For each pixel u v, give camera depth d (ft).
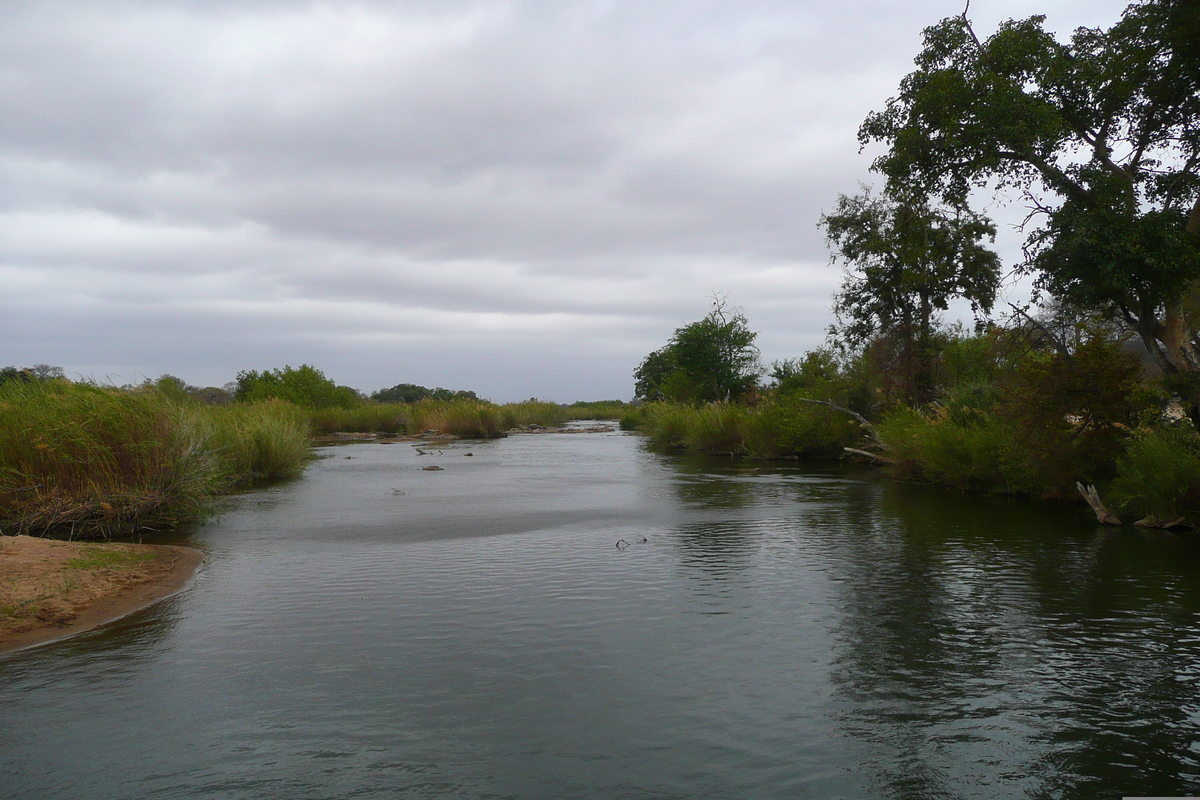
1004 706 17.83
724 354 162.91
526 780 14.35
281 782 14.26
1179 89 46.83
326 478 76.13
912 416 77.51
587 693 18.57
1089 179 45.88
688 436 127.95
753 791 13.97
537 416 219.00
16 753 15.46
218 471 52.06
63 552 32.04
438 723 16.84
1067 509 51.16
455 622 24.48
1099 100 47.85
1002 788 14.11
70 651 21.72
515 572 31.91
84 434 41.19
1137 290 46.85
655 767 14.87
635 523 45.68
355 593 28.30
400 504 55.06
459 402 179.52
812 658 21.08
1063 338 59.16
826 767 14.90
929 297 101.30
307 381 178.91
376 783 14.23
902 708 17.70
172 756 15.31
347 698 18.26
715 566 33.12
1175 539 39.65
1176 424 48.62
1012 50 47.60
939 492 62.28
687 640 22.63
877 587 29.17
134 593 28.25
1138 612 25.59
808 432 101.71
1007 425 58.80
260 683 19.24
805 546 37.91
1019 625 24.14
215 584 29.76
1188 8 43.98
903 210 96.27
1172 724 16.83
